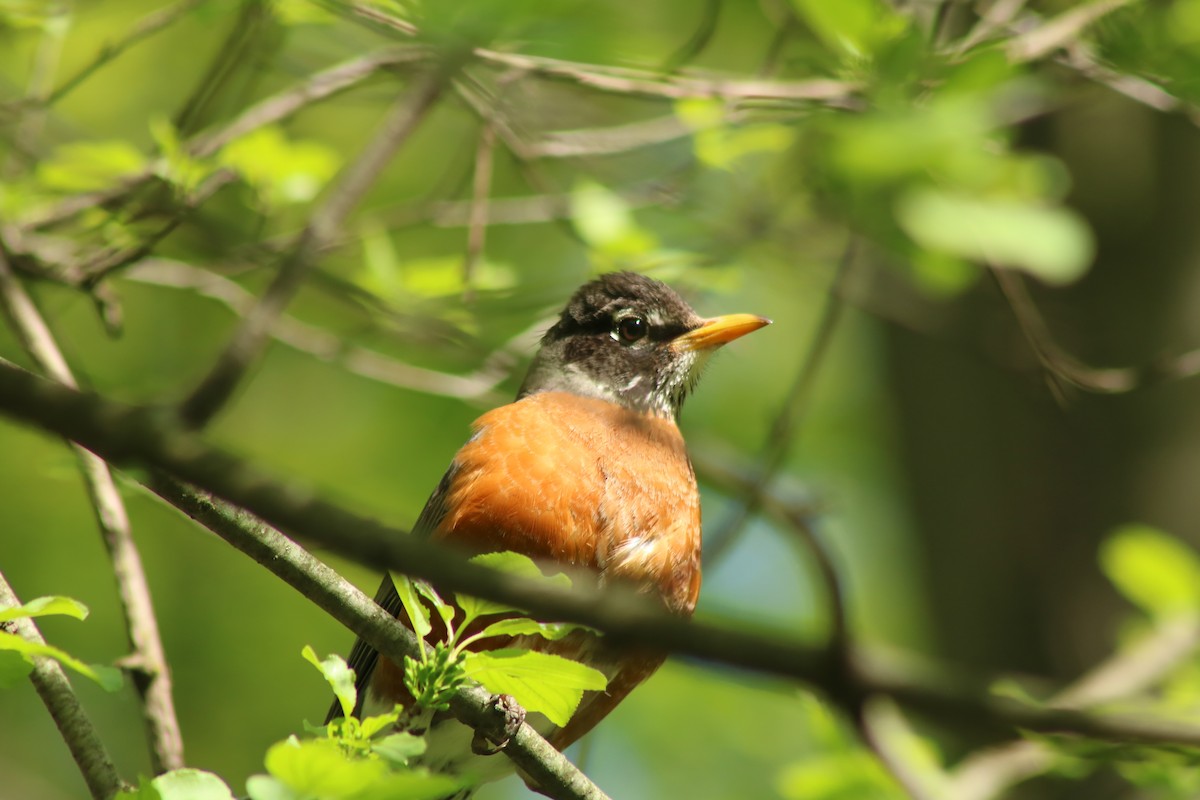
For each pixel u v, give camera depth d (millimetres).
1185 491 13523
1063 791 12852
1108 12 9555
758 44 14633
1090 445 13930
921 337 14969
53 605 5699
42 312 10539
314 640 15820
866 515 18656
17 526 14961
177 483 6195
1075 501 13938
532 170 11438
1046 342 11352
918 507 14969
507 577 3428
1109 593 13711
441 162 16594
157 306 15781
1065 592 13852
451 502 8617
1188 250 13672
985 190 9805
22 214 10461
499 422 9047
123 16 13453
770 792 16719
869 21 8828
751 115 10852
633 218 12344
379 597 8289
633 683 8672
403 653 6496
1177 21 9125
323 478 15789
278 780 4871
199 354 15656
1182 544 13391
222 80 10336
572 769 7445
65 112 15711
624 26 8508
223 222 10406
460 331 11383
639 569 8680
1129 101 13930
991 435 14414
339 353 11805
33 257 9914
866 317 17406
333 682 6090
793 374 18656
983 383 14508
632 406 10664
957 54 9242
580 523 8562
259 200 10641
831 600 3455
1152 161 13859
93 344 15562
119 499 8430
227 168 10367
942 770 11641
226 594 15781
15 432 14383
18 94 12836
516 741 7320
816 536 4797
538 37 7500
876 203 10188
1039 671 13836
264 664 15656
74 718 6691
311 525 3387
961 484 14547
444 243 16375
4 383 3230
